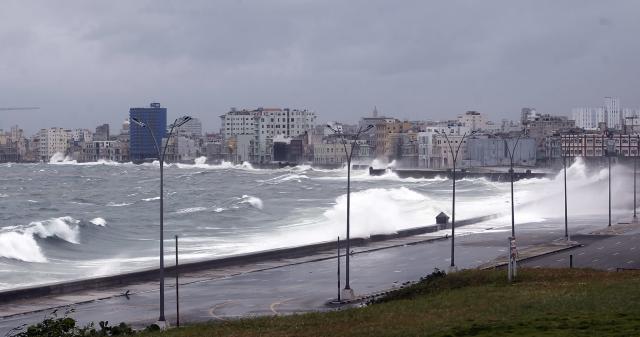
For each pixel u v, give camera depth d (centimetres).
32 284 9625
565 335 4619
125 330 5931
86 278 9212
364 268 10500
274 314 7388
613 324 4884
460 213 19012
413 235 14562
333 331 5428
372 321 5762
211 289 9006
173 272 10075
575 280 7438
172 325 6956
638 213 18600
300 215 18762
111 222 16562
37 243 12706
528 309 5641
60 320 5278
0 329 7025
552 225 16112
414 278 9562
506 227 15838
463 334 4900
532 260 10644
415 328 5262
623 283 6806
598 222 16600
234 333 5572
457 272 8356
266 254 11369
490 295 6556
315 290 8862
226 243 13812
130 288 9094
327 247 12438
